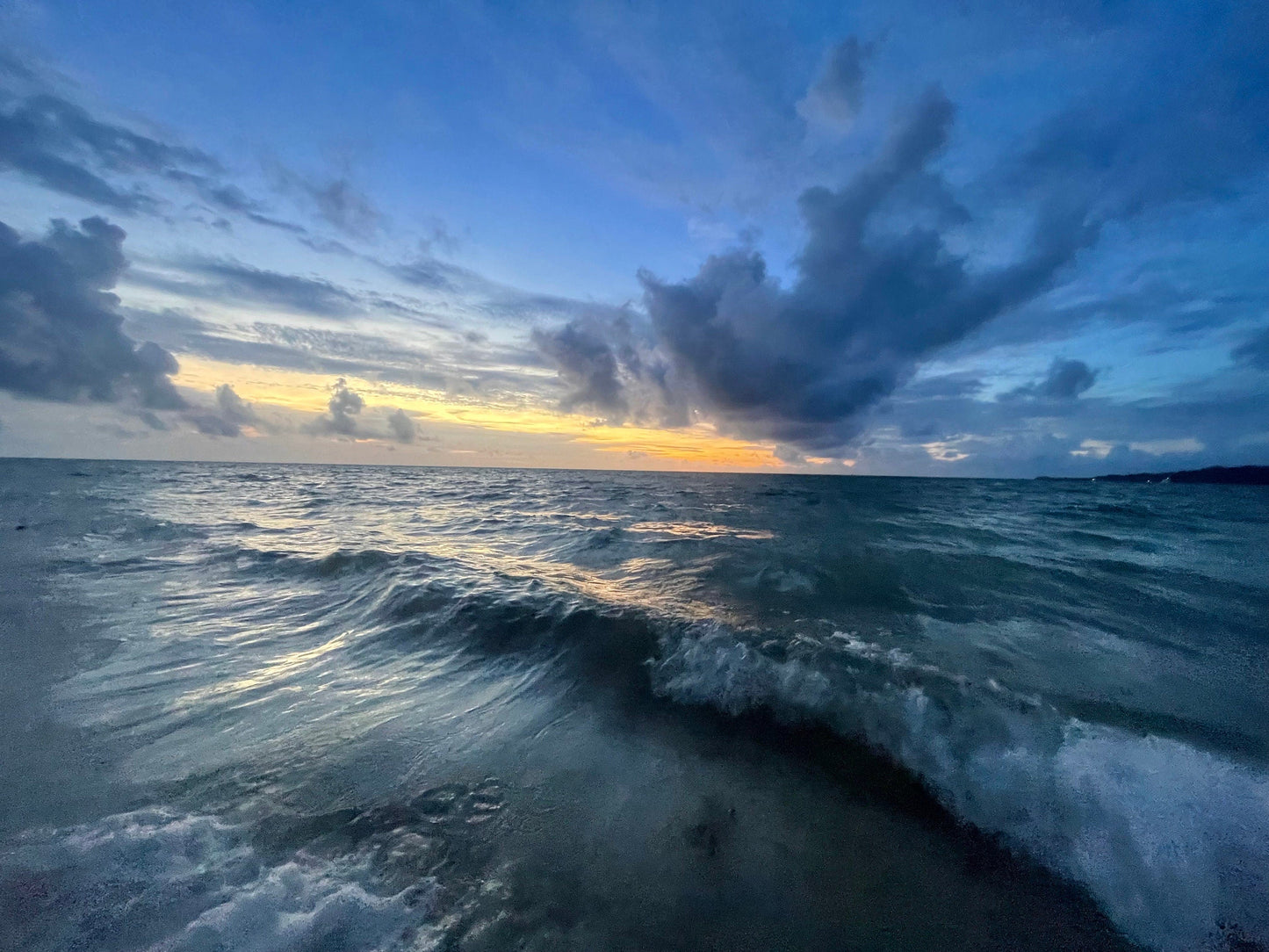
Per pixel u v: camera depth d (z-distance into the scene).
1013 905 2.80
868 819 3.41
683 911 2.70
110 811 3.16
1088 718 4.41
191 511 18.36
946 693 4.75
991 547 12.01
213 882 2.63
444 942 2.41
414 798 3.44
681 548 11.60
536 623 6.38
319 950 2.30
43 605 7.23
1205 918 2.70
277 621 6.84
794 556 10.69
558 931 2.53
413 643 6.07
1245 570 9.74
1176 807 3.40
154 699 4.67
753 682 4.98
